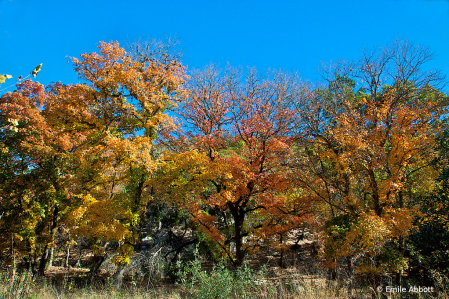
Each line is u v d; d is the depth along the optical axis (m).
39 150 13.53
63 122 15.27
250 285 6.05
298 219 14.06
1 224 13.27
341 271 11.75
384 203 11.18
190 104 16.48
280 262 18.61
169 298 7.04
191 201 14.79
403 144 10.41
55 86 15.95
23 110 13.02
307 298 5.67
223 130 16.31
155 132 15.61
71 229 15.79
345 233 10.47
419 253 10.34
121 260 13.47
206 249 16.44
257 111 15.51
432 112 11.12
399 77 13.12
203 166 14.12
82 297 7.73
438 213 9.87
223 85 16.75
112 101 15.03
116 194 14.35
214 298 5.80
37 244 15.17
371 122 12.37
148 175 14.54
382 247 9.66
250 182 14.74
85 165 14.54
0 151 13.39
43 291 6.98
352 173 11.62
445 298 6.67
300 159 14.16
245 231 17.34
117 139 12.94
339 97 14.57
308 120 14.58
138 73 14.80
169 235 18.31
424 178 11.23
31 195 14.16
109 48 14.65
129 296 8.14
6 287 5.60
